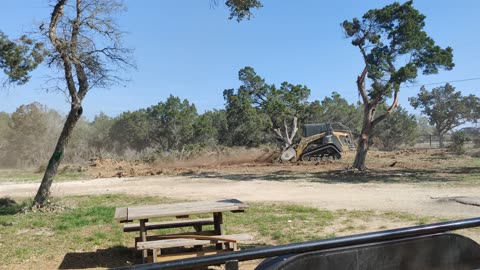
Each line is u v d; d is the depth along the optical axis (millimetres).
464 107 72688
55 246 9023
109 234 9914
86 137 61469
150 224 8656
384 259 3137
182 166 36062
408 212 11633
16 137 54812
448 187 17125
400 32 23562
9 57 13266
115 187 21562
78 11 13273
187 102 58812
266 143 48938
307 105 49531
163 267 2271
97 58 13586
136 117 61219
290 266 2771
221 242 7523
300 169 28734
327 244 2584
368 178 21984
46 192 13453
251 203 14195
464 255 3428
